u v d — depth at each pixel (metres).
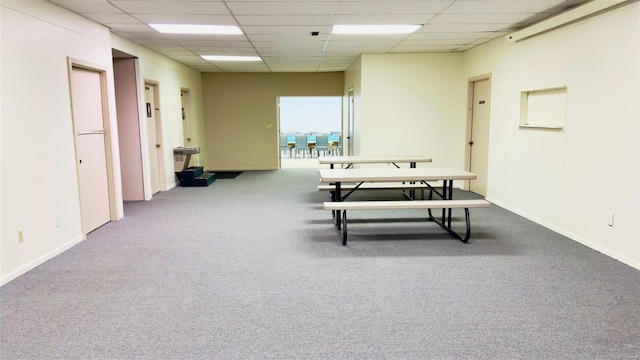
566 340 2.35
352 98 8.47
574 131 4.20
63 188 4.01
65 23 4.05
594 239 3.95
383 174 4.65
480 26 5.10
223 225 4.96
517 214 5.39
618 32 3.58
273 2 3.96
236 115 10.34
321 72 10.23
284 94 10.31
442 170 4.98
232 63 8.49
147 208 5.95
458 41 6.10
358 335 2.42
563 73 4.37
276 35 5.57
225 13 4.34
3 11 3.20
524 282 3.18
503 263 3.60
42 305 2.83
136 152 6.42
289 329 2.50
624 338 2.37
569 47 4.26
